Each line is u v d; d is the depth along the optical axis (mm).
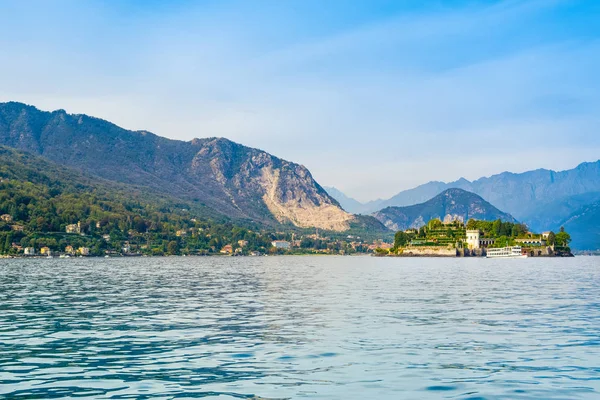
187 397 36781
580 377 41656
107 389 38656
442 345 53781
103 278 176625
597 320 70625
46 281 159250
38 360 47750
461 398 36469
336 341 56062
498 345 53875
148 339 57688
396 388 38781
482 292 115500
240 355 49500
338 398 36562
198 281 160875
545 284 141500
